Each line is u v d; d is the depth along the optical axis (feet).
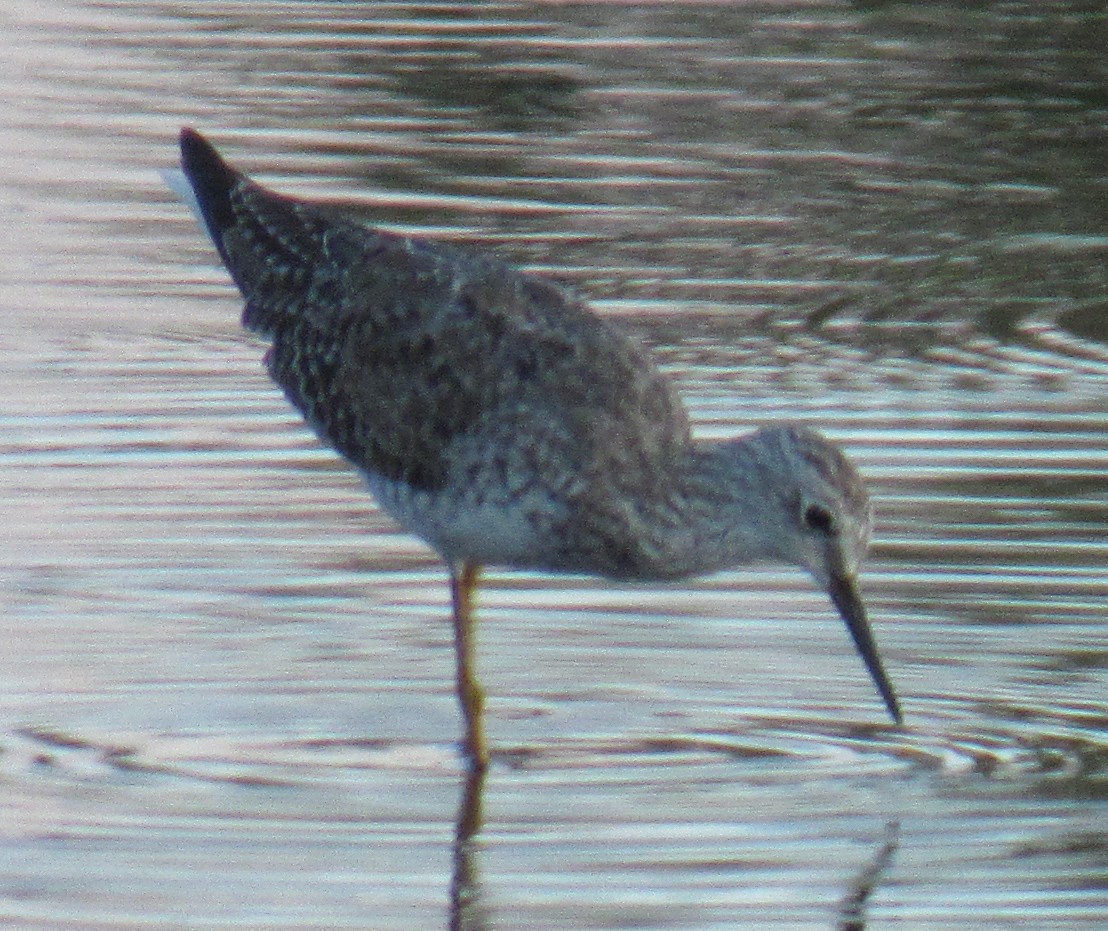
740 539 39.50
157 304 63.26
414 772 39.14
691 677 43.04
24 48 89.25
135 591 45.62
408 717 41.42
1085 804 37.86
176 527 48.57
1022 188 77.05
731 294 65.72
